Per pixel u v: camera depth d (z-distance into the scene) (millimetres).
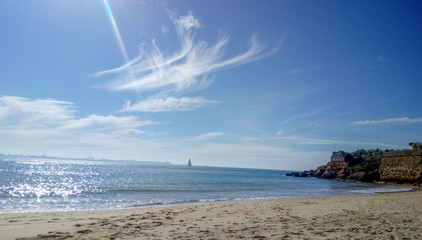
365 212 13070
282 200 20469
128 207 17844
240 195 28391
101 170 107250
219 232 8484
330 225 9500
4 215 12242
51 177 58750
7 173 61438
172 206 17312
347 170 82562
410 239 7145
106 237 7863
